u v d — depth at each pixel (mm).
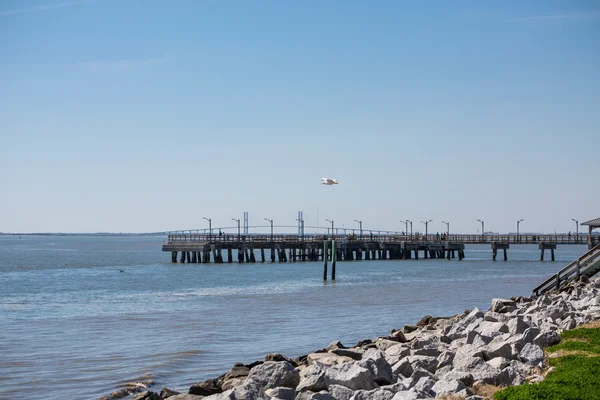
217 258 104875
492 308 33781
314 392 15195
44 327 37219
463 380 16047
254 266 98250
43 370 25453
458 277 77688
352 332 35094
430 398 14188
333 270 72562
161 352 29141
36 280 75062
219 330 35812
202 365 26500
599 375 15914
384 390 14344
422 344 23031
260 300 51906
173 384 23188
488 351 18750
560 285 44875
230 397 13734
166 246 104625
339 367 16062
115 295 56688
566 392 14250
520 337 21141
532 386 14773
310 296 55062
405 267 97500
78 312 44500
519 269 93438
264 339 32781
